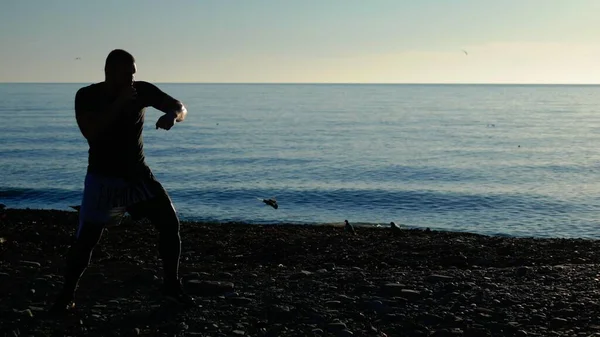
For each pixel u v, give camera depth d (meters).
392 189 29.91
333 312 5.86
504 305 6.13
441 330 5.43
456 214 23.86
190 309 5.83
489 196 28.05
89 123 4.99
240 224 15.32
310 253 9.49
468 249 10.31
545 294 6.43
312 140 62.78
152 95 5.29
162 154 47.78
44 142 55.66
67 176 34.25
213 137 65.44
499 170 39.56
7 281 6.60
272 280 6.91
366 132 75.31
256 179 34.12
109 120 4.92
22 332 5.23
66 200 26.59
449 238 12.80
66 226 12.38
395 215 23.50
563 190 30.44
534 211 24.59
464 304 6.14
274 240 10.70
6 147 50.88
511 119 108.88
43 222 13.23
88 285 6.55
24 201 26.22
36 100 192.38
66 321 5.50
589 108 160.88
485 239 12.73
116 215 5.44
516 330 5.48
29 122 85.94
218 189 29.75
